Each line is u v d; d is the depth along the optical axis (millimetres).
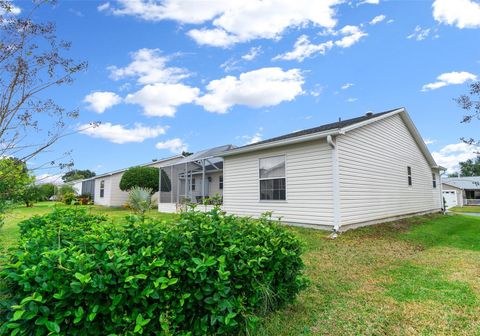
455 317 2967
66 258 1888
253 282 2463
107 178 22656
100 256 1959
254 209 10039
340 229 7621
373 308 3166
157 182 19125
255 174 10102
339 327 2742
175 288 2066
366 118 10008
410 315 3006
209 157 11953
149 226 2430
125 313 1849
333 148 7805
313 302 3297
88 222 3643
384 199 10141
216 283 2109
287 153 9078
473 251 6133
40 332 1637
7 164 2994
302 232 7570
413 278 4234
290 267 2879
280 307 2908
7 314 1769
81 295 1710
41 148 3129
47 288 1688
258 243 2771
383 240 7016
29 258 1964
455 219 12297
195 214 2689
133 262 1948
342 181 7930
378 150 9977
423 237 7648
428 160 14523
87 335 1774
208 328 2189
